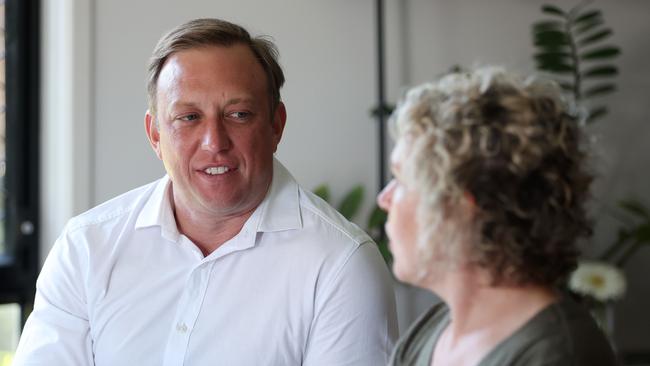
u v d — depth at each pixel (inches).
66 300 64.9
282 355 62.1
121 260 64.5
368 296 61.5
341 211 123.0
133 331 63.3
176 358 62.3
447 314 43.6
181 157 59.8
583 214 37.7
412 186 38.0
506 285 37.5
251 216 63.2
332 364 61.1
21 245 121.3
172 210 64.7
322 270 61.9
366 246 63.6
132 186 119.1
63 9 115.7
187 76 59.6
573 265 38.1
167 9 119.6
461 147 35.8
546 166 35.6
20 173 121.0
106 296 63.9
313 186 127.0
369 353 61.4
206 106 59.5
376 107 124.3
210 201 60.3
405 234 39.5
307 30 125.6
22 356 64.6
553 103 36.5
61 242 66.6
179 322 62.5
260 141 61.3
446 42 131.0
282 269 62.5
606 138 136.5
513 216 35.7
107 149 117.8
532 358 34.8
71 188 115.7
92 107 116.6
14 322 122.3
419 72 130.1
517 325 36.8
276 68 64.7
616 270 115.7
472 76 38.3
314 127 126.6
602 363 34.6
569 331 35.4
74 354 64.1
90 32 115.6
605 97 136.2
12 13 119.6
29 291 122.3
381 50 120.9
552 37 124.4
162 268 63.7
